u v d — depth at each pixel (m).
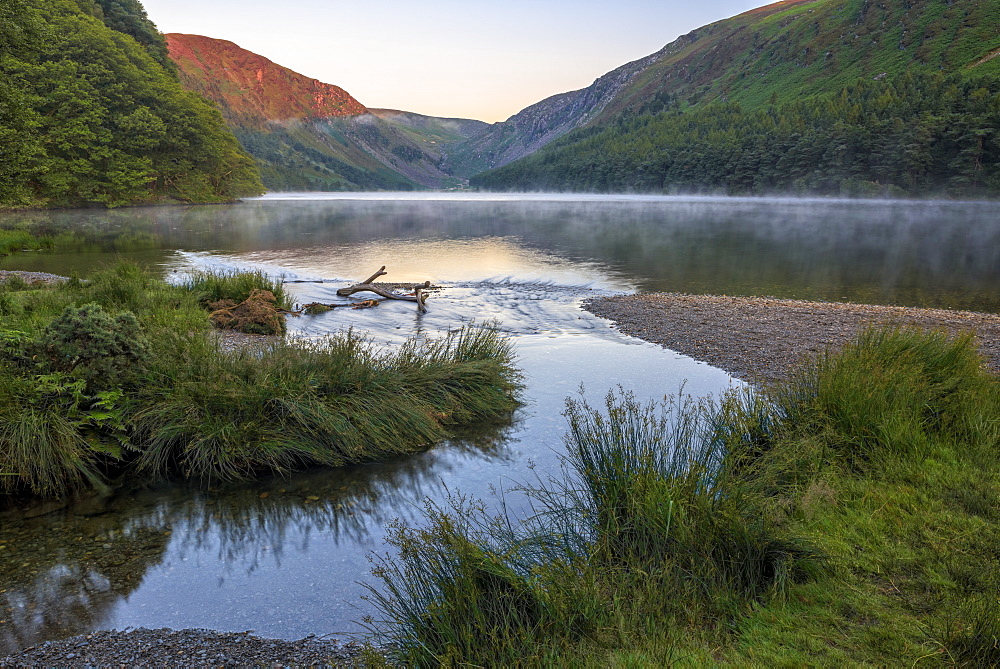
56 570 4.18
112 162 66.38
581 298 16.17
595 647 2.95
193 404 6.15
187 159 83.75
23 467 5.32
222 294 13.97
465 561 3.34
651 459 4.26
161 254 25.33
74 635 3.46
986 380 6.49
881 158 113.00
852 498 4.46
